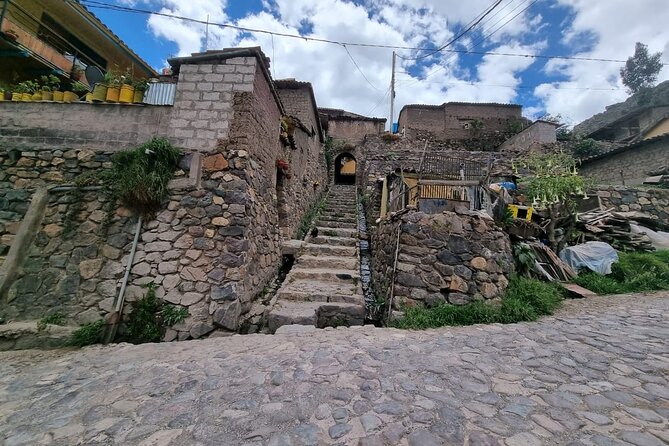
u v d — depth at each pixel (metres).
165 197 4.44
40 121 4.68
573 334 3.49
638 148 10.52
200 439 1.74
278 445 1.67
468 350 3.08
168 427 1.87
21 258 4.19
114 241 4.31
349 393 2.24
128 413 2.06
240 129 4.63
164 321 4.05
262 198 5.45
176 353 3.24
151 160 4.45
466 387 2.32
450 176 9.76
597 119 24.25
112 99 4.73
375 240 7.61
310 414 1.98
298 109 11.45
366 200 12.00
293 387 2.34
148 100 4.75
